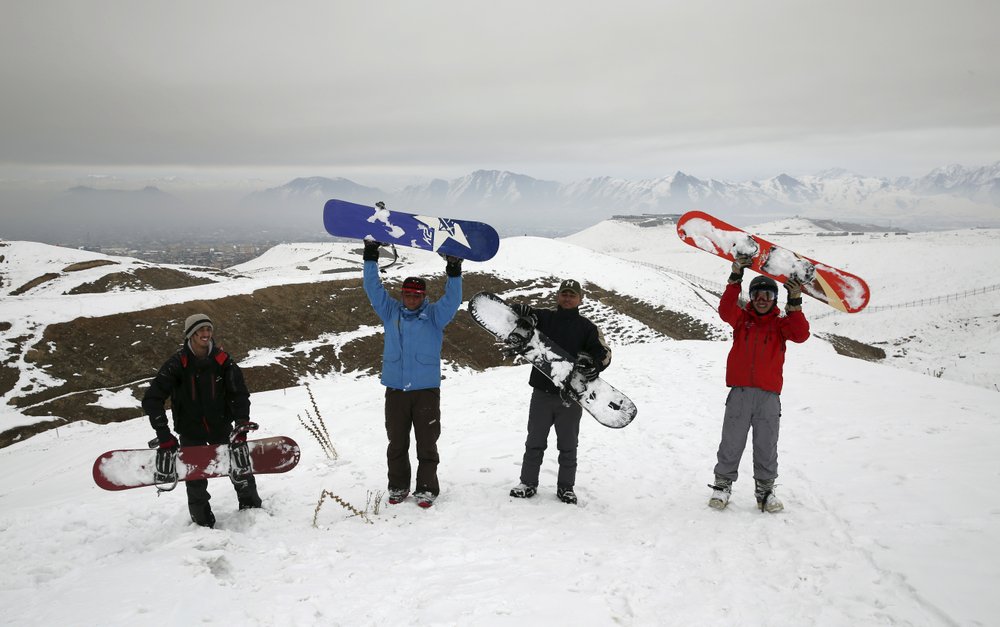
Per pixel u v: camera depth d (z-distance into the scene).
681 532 4.68
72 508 5.94
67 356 26.12
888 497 4.94
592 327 5.55
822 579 3.64
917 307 90.06
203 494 5.12
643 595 3.53
